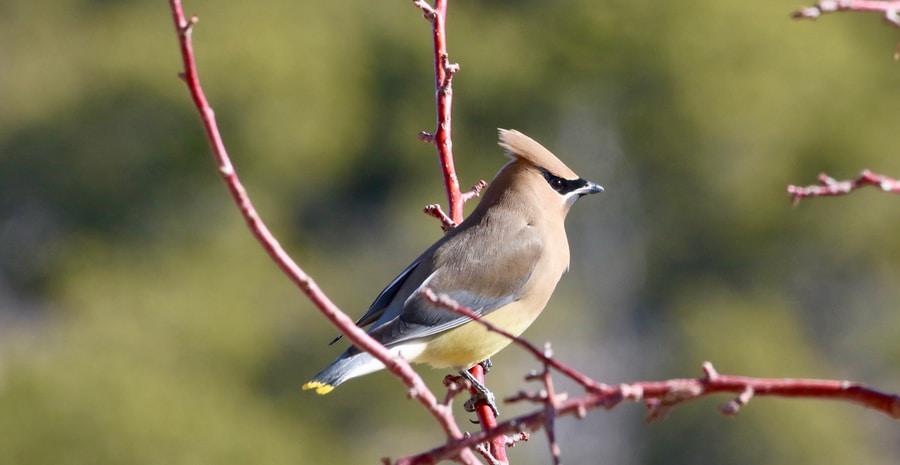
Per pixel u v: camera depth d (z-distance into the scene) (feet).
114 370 60.54
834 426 61.82
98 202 72.08
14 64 74.79
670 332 71.56
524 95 73.97
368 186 74.79
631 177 74.64
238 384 63.77
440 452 10.99
